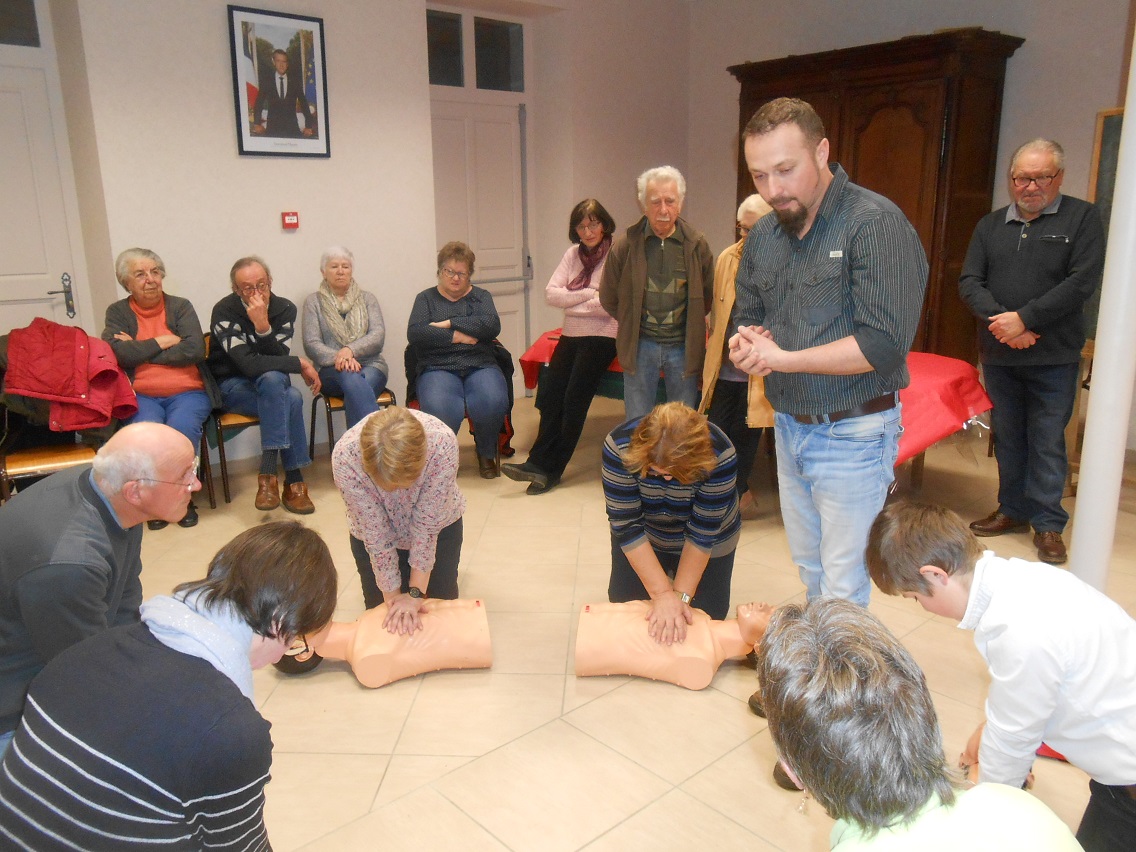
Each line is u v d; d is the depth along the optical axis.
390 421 2.04
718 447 2.13
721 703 2.35
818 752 0.84
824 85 5.04
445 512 2.41
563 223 5.93
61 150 4.16
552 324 6.20
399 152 4.81
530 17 5.71
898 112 4.75
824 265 1.83
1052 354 3.10
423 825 1.90
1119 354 1.95
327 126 4.51
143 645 1.14
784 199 1.77
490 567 3.27
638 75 6.05
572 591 3.06
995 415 3.36
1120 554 3.24
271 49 4.25
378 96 4.68
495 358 4.45
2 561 1.54
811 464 1.97
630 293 3.62
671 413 1.99
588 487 4.16
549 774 2.07
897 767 0.82
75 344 3.39
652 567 2.33
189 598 1.19
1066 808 1.93
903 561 1.35
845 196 1.82
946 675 2.46
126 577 1.82
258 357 3.91
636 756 2.13
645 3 5.98
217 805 1.06
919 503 1.40
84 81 3.83
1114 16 4.45
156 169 4.04
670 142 6.39
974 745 1.64
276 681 2.49
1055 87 4.70
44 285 4.22
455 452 2.32
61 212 4.21
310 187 4.53
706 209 6.52
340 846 1.84
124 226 4.00
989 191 4.95
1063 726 1.30
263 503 3.86
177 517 1.72
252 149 4.28
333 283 4.34
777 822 1.89
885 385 1.88
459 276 4.22
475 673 2.52
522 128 5.88
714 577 2.48
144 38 3.91
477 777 2.06
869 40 5.41
